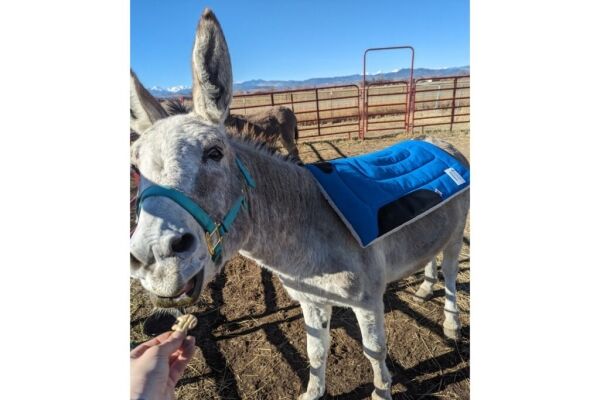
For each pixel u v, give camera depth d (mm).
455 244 2816
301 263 1871
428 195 2170
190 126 1384
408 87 9820
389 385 2309
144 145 1336
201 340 3078
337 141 9922
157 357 1526
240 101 13781
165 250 1161
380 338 2086
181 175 1252
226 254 1494
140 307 3447
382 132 10672
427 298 3352
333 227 1904
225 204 1418
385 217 1926
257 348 2979
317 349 2357
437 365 2736
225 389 2654
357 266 1904
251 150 1820
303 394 2506
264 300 3541
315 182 1978
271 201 1742
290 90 9961
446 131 9766
